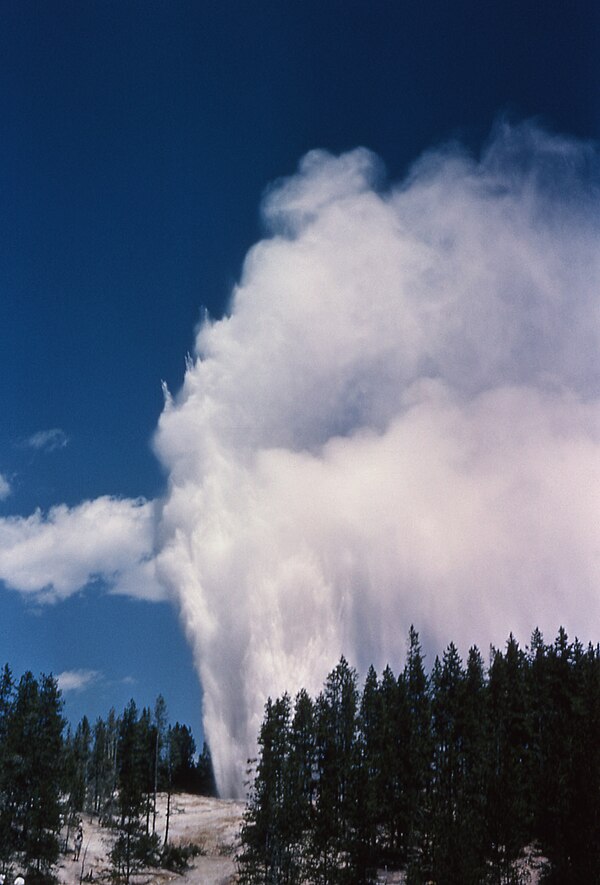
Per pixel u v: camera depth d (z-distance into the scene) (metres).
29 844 104.38
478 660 111.31
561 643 111.38
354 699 108.38
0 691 112.81
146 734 145.50
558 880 88.50
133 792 119.88
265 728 106.75
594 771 90.25
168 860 115.50
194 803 151.00
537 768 96.38
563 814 89.88
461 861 83.94
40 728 111.06
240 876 106.88
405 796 100.81
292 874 98.25
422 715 106.12
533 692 106.88
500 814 88.62
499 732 100.44
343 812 98.19
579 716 99.75
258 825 100.56
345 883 94.06
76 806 130.38
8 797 106.75
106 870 110.94
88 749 151.62
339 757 101.38
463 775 95.88
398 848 101.06
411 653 116.75
